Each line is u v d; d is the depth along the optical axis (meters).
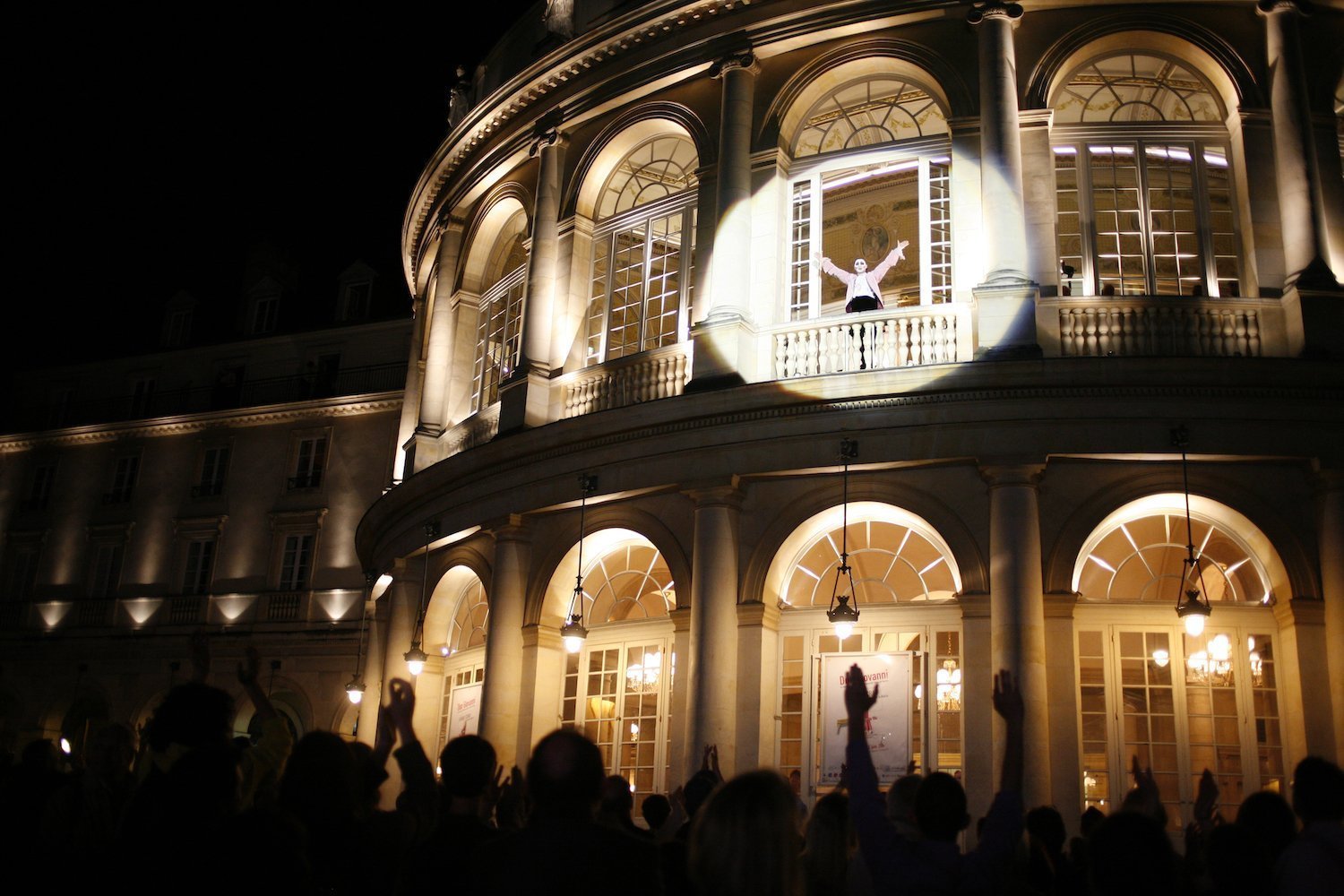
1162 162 18.05
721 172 18.77
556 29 21.97
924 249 17.91
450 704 21.77
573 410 19.86
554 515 19.48
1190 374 15.51
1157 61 18.34
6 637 40.53
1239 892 5.07
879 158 18.64
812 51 19.11
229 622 37.75
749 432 17.02
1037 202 17.39
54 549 41.91
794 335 17.73
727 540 16.94
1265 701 15.75
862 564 17.31
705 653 16.50
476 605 22.05
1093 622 16.16
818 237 18.64
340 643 35.97
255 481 39.31
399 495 22.81
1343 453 15.41
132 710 38.12
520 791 8.94
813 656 16.97
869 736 16.22
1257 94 17.61
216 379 42.53
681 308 19.47
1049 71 17.98
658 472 17.67
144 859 4.37
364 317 41.75
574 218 21.20
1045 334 16.44
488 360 23.66
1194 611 14.40
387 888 5.49
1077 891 7.29
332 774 5.42
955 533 16.11
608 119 21.20
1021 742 4.96
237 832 4.27
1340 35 17.88
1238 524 16.03
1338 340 15.83
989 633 15.60
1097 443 15.60
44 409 44.66
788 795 3.98
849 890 5.62
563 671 19.36
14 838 6.04
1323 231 16.52
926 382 16.03
